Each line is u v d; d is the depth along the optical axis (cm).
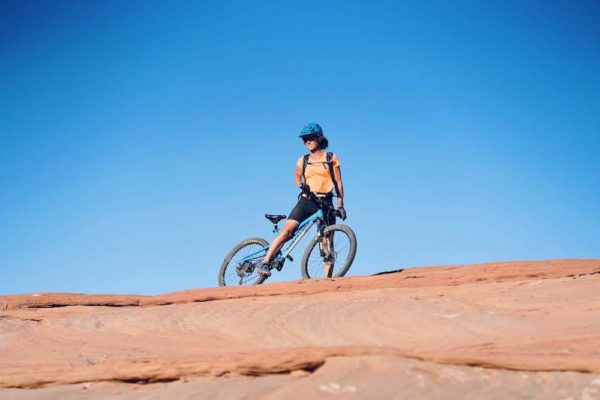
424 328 753
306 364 579
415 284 971
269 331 808
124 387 615
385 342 732
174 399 558
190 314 910
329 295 946
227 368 596
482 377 545
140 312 946
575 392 514
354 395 517
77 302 1057
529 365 553
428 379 538
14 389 646
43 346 873
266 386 559
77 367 658
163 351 791
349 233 1030
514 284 922
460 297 870
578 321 714
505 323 737
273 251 1055
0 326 969
